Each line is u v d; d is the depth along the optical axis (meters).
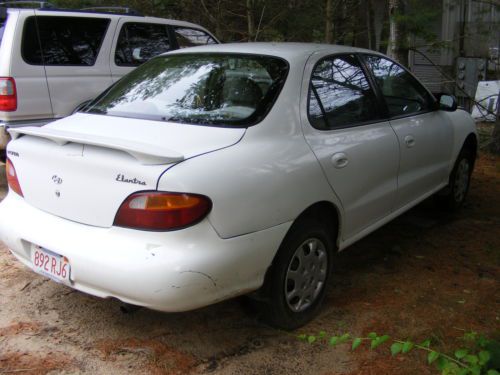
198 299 2.61
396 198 4.15
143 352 3.02
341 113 3.61
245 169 2.79
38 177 3.04
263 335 3.22
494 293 3.83
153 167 2.59
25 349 3.03
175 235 2.55
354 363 2.98
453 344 3.16
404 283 3.96
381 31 11.27
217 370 2.88
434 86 11.97
